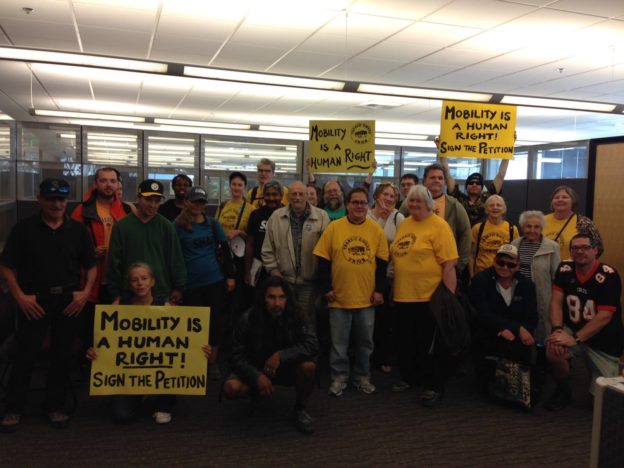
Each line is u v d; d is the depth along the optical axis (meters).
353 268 3.47
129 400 3.11
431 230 3.46
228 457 2.71
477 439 2.98
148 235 3.29
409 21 5.25
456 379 4.02
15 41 6.01
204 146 7.01
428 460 2.72
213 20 5.26
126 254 3.26
